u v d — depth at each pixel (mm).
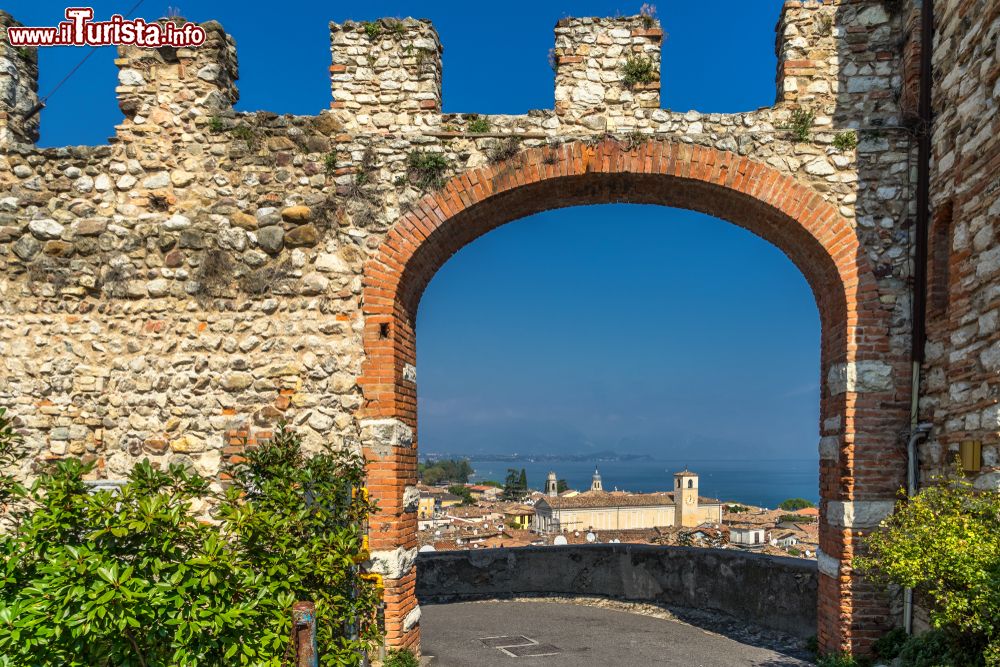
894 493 6828
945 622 4949
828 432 7383
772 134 7238
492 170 7289
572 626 9102
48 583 4441
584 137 7312
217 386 7242
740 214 7773
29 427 7223
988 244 5676
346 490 6465
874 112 7242
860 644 6758
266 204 7395
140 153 7477
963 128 6184
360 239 7297
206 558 4809
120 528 4688
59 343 7320
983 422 5652
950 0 6488
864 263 7016
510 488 109750
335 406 7141
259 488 6148
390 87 7488
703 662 7465
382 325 7160
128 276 7367
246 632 4863
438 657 7652
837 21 7336
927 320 6785
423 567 11031
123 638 4574
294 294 7305
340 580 5859
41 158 7484
